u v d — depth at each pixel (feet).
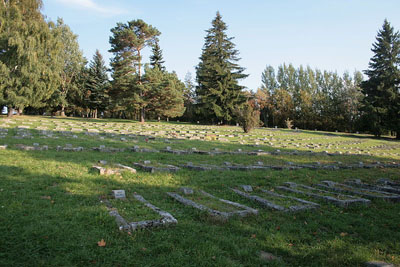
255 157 39.88
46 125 68.85
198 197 19.26
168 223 14.11
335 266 11.51
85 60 168.66
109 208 15.60
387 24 132.67
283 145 62.90
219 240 12.92
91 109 177.06
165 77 127.24
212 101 147.23
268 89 211.41
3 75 86.69
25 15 98.94
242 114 95.25
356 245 13.56
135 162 29.55
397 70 126.62
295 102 195.42
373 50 134.51
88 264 10.15
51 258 10.27
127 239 12.20
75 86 158.51
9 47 87.35
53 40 99.55
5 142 36.06
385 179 29.89
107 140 47.50
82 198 17.03
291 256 12.21
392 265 11.54
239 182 24.53
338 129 173.78
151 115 154.40
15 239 11.28
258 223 15.78
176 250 11.66
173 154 36.83
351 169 35.94
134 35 112.88
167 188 21.11
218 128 110.52
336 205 19.84
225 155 39.68
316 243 13.62
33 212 14.12
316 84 201.36
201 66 183.83
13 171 21.61
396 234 15.23
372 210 19.39
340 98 179.73
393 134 145.38
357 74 182.19
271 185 24.57
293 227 15.34
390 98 125.29
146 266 10.27
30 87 91.15
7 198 15.74
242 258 11.62
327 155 50.52
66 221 13.37
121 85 118.93
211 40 160.66
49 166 24.20
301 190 23.35
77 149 34.50
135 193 19.24
